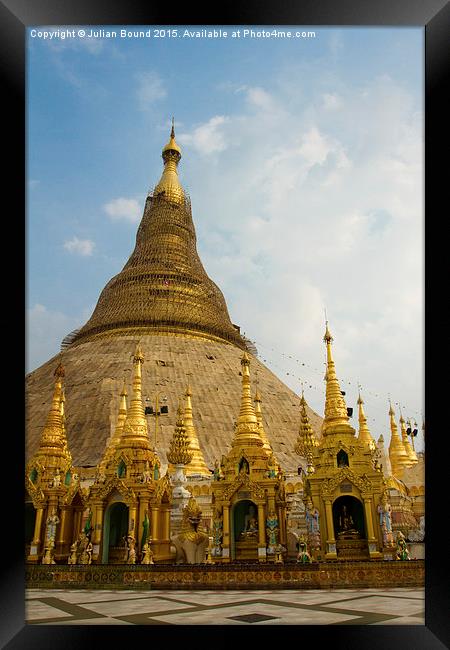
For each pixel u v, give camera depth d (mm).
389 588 21938
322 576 22453
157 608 16906
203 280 93875
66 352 86188
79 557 29484
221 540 28688
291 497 39844
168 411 68250
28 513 34156
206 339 86938
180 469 40031
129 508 29453
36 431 65000
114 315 86812
